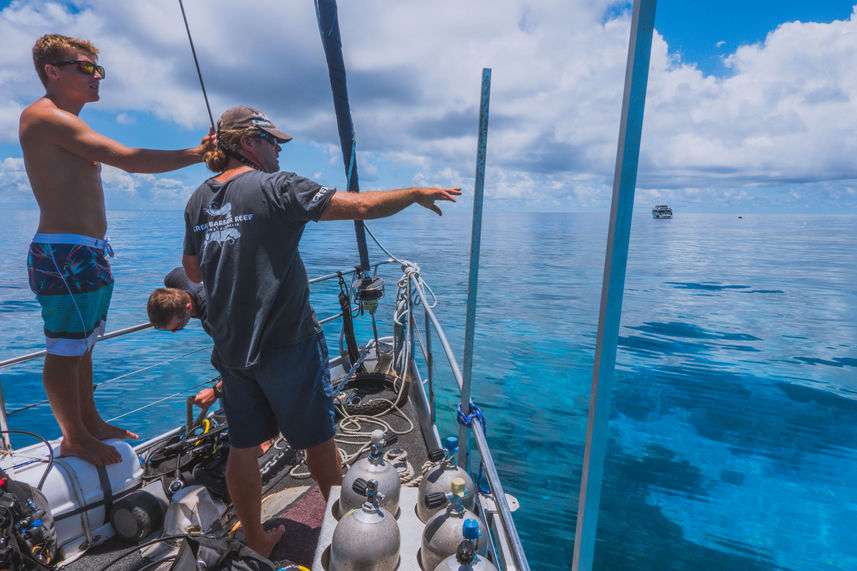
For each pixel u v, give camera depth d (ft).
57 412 6.75
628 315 54.75
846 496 19.70
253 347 4.96
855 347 42.04
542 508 17.28
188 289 7.27
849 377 34.24
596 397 2.72
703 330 47.83
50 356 6.57
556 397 28.30
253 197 4.77
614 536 16.71
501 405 26.96
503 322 49.16
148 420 25.49
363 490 4.92
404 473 7.45
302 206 4.58
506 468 20.04
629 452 23.00
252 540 5.91
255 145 5.32
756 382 33.12
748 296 67.51
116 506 6.70
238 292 4.90
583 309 56.08
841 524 17.93
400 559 4.73
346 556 4.18
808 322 52.06
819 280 84.33
